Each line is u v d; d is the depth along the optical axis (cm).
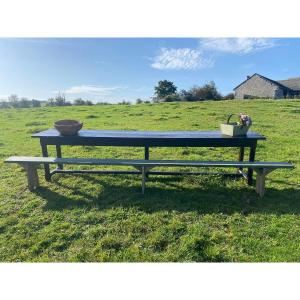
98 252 313
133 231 349
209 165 446
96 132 536
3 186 498
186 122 1251
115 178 526
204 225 361
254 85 4469
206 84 3319
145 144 487
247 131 500
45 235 342
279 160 670
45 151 507
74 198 443
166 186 487
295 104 1891
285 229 353
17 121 1383
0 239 338
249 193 459
